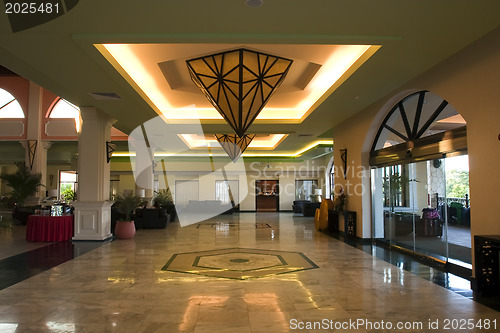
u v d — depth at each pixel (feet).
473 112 16.72
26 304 14.15
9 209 50.19
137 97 24.07
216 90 21.39
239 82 20.67
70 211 34.55
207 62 20.34
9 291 15.94
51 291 15.96
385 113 26.96
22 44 15.67
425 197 23.49
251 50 19.52
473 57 16.67
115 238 32.55
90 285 16.93
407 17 13.41
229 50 19.53
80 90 22.76
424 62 18.06
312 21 13.73
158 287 16.61
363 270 20.07
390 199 28.12
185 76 24.53
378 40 15.23
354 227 32.07
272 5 12.50
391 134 27.30
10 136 51.72
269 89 21.59
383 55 17.11
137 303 14.29
